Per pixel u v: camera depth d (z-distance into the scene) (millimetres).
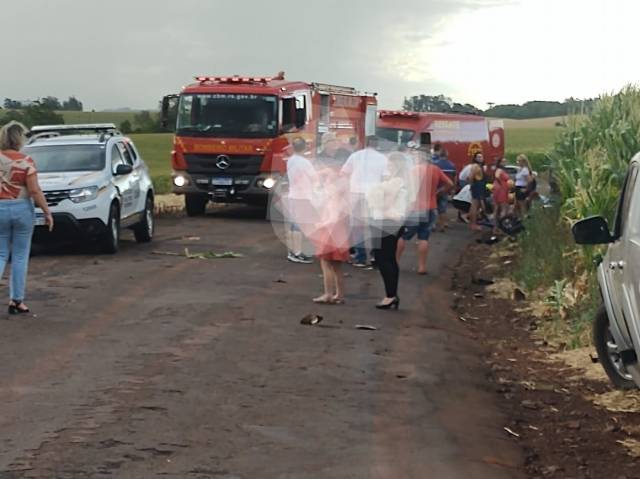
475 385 9820
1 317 12250
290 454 7207
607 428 8508
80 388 8844
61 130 21328
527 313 14438
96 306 13086
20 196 12258
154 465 6844
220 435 7574
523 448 7898
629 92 17688
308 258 17906
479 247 22734
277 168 26516
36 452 7039
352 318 12719
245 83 27344
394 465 7070
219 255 18750
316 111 28297
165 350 10453
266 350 10594
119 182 19359
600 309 9898
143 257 18500
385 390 9156
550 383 10211
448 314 14000
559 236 17297
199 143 26875
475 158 26469
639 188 8570
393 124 34812
